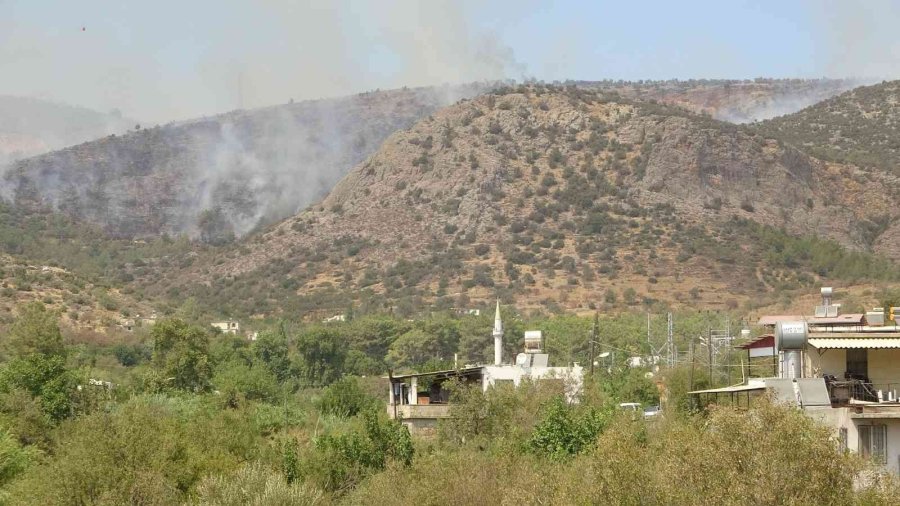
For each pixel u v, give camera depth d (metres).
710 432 30.00
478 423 54.31
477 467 41.88
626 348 100.94
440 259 191.12
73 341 121.94
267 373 99.88
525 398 56.50
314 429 66.56
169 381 87.31
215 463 48.94
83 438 46.81
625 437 34.12
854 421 33.84
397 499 42.47
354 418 69.38
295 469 50.69
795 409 29.45
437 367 79.88
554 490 35.50
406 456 50.50
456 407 54.97
